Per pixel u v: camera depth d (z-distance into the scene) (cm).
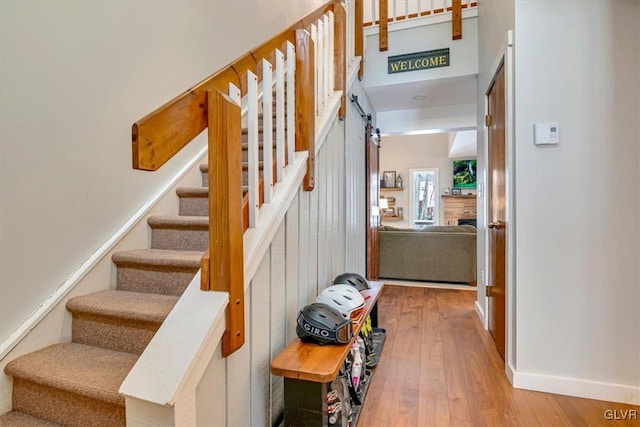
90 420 119
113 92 179
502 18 227
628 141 182
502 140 233
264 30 315
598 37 186
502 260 235
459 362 231
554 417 170
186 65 227
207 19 247
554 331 193
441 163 988
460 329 296
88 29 166
